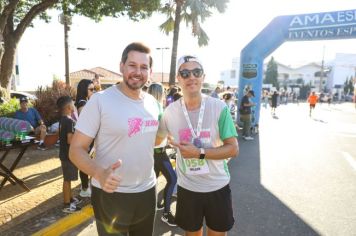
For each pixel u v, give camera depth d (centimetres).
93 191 205
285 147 870
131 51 195
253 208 421
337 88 6462
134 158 198
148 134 205
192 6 1361
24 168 554
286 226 366
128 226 208
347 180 554
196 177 225
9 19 1099
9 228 330
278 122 1553
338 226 367
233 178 564
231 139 218
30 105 861
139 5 1118
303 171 615
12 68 1127
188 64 219
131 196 202
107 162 194
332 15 1036
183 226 236
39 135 708
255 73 1155
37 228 332
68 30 1568
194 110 226
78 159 180
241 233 348
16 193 434
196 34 1420
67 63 1600
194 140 221
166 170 364
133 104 199
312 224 372
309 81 6756
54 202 404
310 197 466
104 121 189
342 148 858
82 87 525
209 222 232
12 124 422
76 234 335
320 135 1106
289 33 1105
